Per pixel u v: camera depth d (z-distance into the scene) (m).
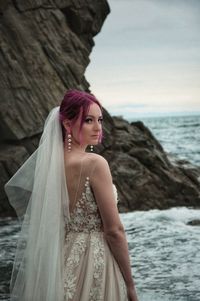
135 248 7.08
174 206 11.84
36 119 11.32
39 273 2.55
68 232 2.58
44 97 11.77
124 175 11.81
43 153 2.69
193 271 5.76
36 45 12.38
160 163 12.75
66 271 2.51
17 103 11.21
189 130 64.62
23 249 2.76
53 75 12.37
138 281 5.36
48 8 13.39
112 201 2.51
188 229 8.64
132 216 10.38
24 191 2.84
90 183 2.53
